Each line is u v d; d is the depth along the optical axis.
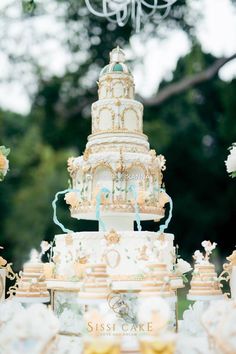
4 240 31.66
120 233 9.70
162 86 31.94
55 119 31.95
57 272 10.20
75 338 9.30
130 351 7.98
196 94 34.41
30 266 9.62
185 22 27.36
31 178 32.91
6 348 7.24
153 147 31.88
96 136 10.75
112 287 9.17
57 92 30.98
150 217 10.74
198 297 9.98
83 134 31.73
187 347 8.20
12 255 31.44
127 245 9.67
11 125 33.34
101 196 10.14
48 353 7.62
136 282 9.23
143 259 9.59
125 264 9.61
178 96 32.31
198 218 34.25
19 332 7.25
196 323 9.86
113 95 10.87
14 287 10.55
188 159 34.62
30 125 33.09
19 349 7.18
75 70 30.48
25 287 9.48
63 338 9.30
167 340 7.20
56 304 10.10
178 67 31.31
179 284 9.94
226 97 31.25
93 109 11.01
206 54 30.83
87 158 10.45
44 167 32.66
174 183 34.72
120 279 9.33
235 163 11.01
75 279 9.57
